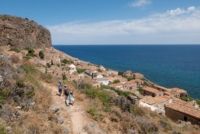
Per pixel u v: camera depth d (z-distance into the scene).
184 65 161.88
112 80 79.50
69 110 12.18
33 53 96.44
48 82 18.75
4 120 7.39
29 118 8.62
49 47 170.00
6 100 8.97
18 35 111.88
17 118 8.12
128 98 21.92
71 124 10.23
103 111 14.03
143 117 16.11
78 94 16.97
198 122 24.64
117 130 11.12
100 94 18.06
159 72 127.00
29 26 134.75
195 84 91.06
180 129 17.89
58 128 8.81
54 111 10.34
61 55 134.50
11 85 9.65
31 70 19.11
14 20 124.19
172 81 98.19
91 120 11.52
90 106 14.03
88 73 89.12
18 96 9.62
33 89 11.34
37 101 10.73
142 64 172.50
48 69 64.19
